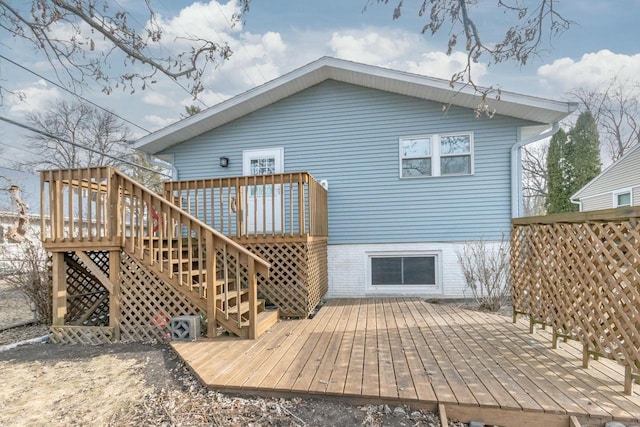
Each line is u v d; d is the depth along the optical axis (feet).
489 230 20.88
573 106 18.13
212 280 12.87
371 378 8.92
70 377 10.08
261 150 23.73
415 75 19.94
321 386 8.46
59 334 13.64
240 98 22.22
